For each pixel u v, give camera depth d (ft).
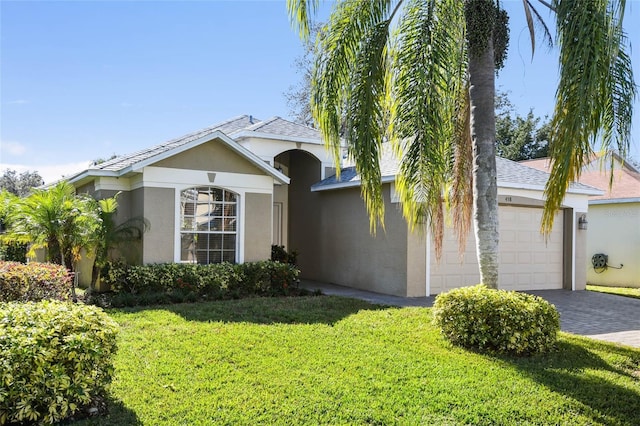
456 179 29.78
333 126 27.73
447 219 32.35
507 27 27.63
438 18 26.73
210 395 17.69
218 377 19.57
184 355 22.33
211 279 40.98
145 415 15.88
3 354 13.87
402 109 26.14
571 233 53.98
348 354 23.09
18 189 145.69
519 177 50.75
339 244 53.72
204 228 43.47
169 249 41.68
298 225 62.23
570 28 21.26
